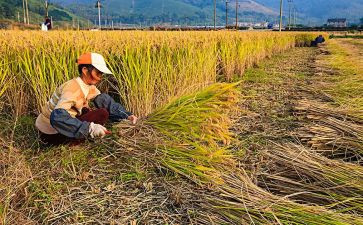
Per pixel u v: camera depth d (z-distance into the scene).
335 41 38.91
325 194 3.05
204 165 3.38
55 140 3.97
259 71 11.19
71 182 3.27
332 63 12.33
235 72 10.13
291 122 5.14
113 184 3.23
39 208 2.90
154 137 3.77
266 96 7.18
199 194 3.01
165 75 5.50
